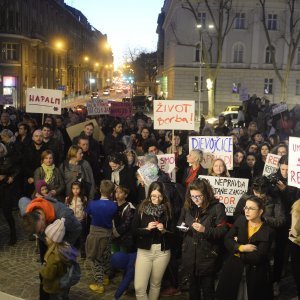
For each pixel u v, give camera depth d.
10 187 7.67
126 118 15.74
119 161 6.96
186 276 6.16
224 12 45.94
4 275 6.44
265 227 4.71
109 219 5.82
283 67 46.97
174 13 48.22
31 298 5.75
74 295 5.87
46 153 7.36
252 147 8.90
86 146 8.30
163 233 5.06
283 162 6.14
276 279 5.94
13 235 7.71
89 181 7.48
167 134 11.04
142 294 5.17
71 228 4.77
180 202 6.07
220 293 4.81
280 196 5.90
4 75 51.50
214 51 46.91
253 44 46.66
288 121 14.77
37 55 60.34
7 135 8.98
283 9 45.94
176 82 47.78
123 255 5.53
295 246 5.16
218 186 6.22
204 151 7.66
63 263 4.49
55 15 72.88
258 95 47.56
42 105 11.03
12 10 50.69
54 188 7.30
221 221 4.95
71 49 85.56
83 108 24.20
